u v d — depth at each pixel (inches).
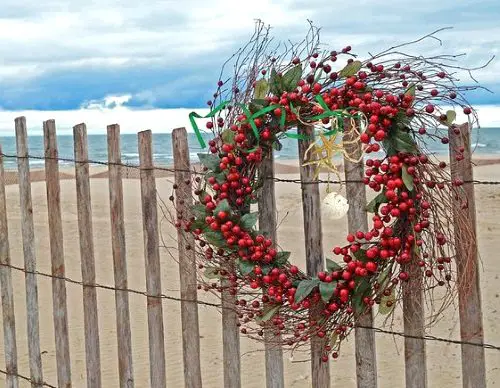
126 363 167.6
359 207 132.0
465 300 125.9
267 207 141.3
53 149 177.0
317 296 130.3
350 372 233.1
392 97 122.6
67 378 181.3
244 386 227.5
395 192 122.3
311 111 132.5
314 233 137.5
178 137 149.6
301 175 137.8
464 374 127.5
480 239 380.2
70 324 284.5
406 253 123.3
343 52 130.9
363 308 130.0
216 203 137.1
